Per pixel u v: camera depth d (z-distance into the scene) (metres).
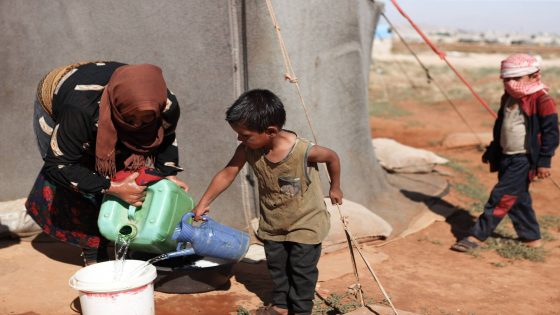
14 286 4.48
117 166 4.07
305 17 5.80
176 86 5.65
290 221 3.83
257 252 5.26
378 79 28.58
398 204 6.97
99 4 5.75
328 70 6.18
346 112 6.51
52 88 3.95
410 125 15.49
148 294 3.51
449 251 5.75
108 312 3.37
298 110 5.76
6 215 5.48
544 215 7.19
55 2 5.87
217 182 3.90
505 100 5.79
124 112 3.61
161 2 5.57
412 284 4.81
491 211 5.72
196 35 5.54
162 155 4.22
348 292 4.53
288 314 4.07
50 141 3.83
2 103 6.13
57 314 4.04
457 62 39.09
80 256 5.17
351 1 6.33
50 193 4.31
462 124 15.93
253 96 3.48
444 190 7.74
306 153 3.68
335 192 3.85
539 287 4.89
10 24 6.00
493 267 5.34
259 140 3.53
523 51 56.25
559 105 17.78
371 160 7.02
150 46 5.67
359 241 5.68
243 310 4.09
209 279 4.36
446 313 4.27
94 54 5.84
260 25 5.42
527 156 5.63
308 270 3.86
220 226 4.20
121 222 4.00
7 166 6.21
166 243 4.07
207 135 5.66
